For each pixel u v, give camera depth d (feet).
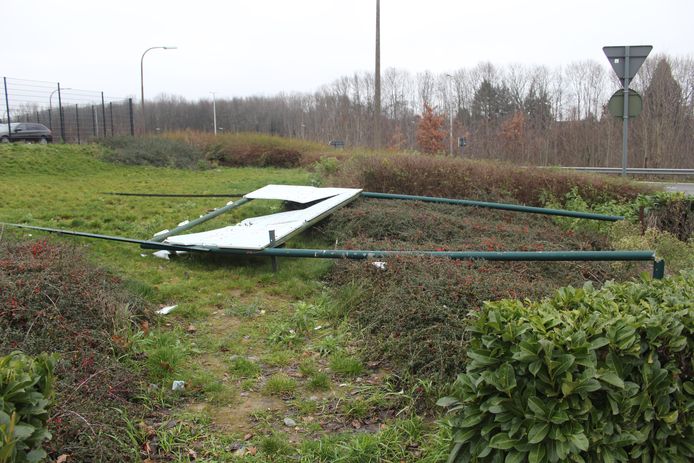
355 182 43.11
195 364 15.93
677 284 12.78
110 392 13.11
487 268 21.43
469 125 172.96
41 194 45.75
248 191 53.88
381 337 17.03
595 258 20.90
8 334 14.37
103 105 102.83
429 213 33.19
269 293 22.39
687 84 131.54
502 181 42.14
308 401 14.20
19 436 7.64
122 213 38.27
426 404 14.03
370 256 23.04
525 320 10.27
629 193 41.06
